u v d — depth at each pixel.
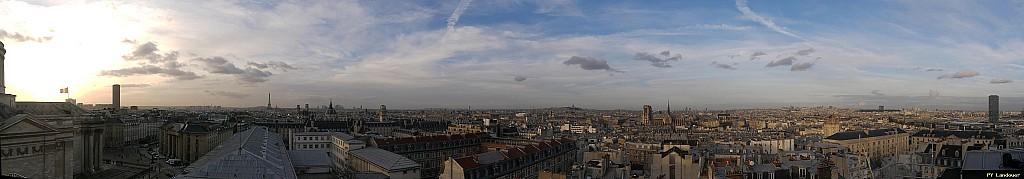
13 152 181.88
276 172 163.75
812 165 190.38
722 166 187.75
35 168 190.00
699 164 193.00
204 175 151.62
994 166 117.00
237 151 175.12
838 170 193.50
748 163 192.75
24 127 185.88
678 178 196.62
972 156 121.50
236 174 153.38
